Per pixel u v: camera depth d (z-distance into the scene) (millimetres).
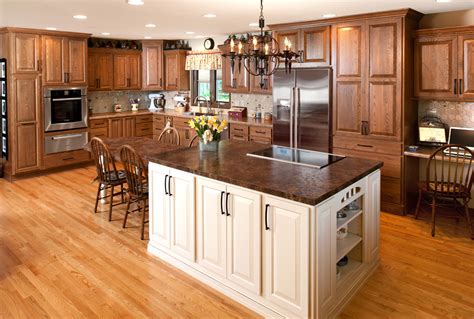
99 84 7652
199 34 7066
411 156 4871
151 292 3111
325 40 5199
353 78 5004
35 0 4039
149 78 8281
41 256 3717
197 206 3242
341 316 2797
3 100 6312
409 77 4719
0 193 5711
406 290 3119
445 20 4742
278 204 2664
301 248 2586
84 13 4785
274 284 2771
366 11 4594
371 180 3293
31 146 6457
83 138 7113
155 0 4012
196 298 3035
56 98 6645
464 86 4406
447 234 4211
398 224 4508
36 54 6332
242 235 2916
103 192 5391
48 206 5137
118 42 8023
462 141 4656
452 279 3281
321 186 2715
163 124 8102
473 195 4902
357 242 3176
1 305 2924
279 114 5773
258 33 6715
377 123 4867
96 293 3088
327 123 5266
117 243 4012
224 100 7719
